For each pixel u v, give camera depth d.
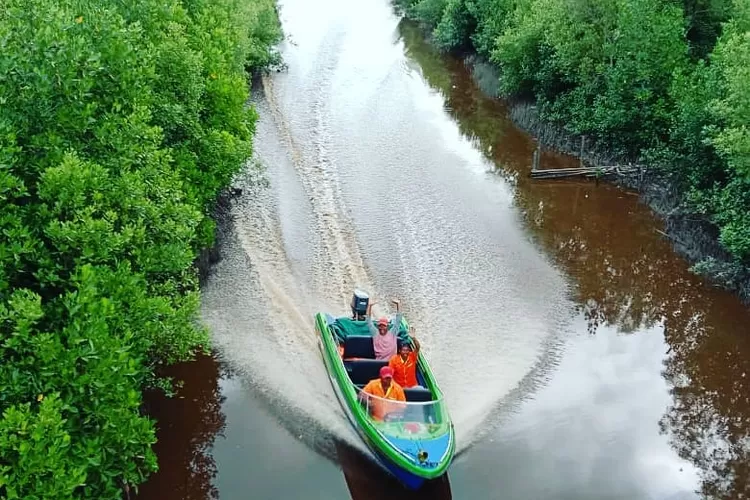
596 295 19.91
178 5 21.14
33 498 8.63
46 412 8.75
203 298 18.58
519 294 19.50
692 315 19.33
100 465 10.02
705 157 22.39
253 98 32.47
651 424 15.21
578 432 14.83
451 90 36.81
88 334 9.75
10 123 10.72
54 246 11.11
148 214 13.01
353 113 31.80
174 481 13.36
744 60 20.17
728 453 14.60
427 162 27.30
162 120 17.03
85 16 13.74
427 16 46.16
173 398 15.38
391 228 22.34
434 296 19.16
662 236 22.92
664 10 26.59
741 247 19.30
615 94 26.34
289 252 20.81
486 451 14.20
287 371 16.27
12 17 12.34
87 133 12.72
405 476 12.69
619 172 26.12
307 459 13.95
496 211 24.00
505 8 36.81
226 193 23.22
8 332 9.74
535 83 32.81
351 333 16.44
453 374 16.30
